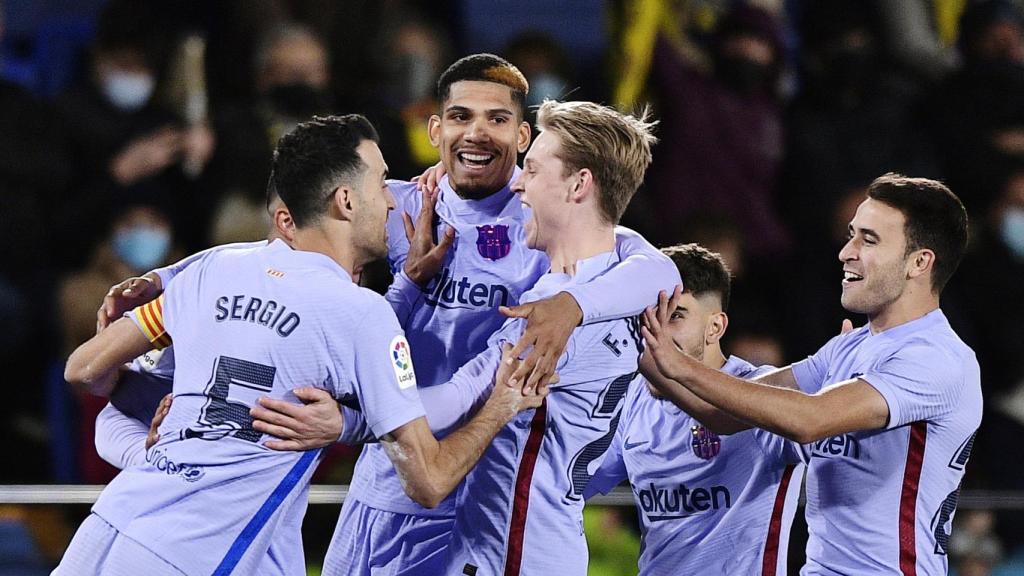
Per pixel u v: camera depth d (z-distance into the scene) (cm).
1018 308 2877
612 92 2928
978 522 2277
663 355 1419
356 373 1333
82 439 2392
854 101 3002
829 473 1518
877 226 1509
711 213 2702
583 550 1495
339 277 1352
